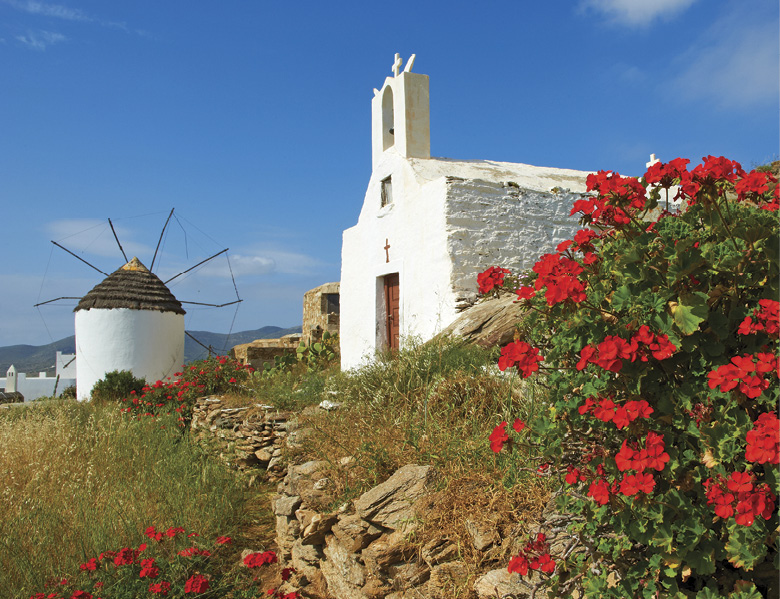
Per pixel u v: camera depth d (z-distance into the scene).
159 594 4.54
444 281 9.48
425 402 5.69
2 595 5.13
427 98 11.34
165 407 11.95
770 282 2.42
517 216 10.09
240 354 18.14
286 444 7.37
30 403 16.28
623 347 2.36
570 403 2.78
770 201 2.92
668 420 2.45
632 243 2.70
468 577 3.50
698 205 2.80
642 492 2.33
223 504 7.09
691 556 2.32
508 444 3.02
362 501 4.46
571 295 2.61
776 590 2.38
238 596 4.75
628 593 2.47
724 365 2.39
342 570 4.47
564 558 2.89
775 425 2.04
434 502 4.12
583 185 11.91
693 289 2.53
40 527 6.21
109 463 8.43
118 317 17.88
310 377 9.85
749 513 2.09
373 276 11.75
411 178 10.62
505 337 7.99
